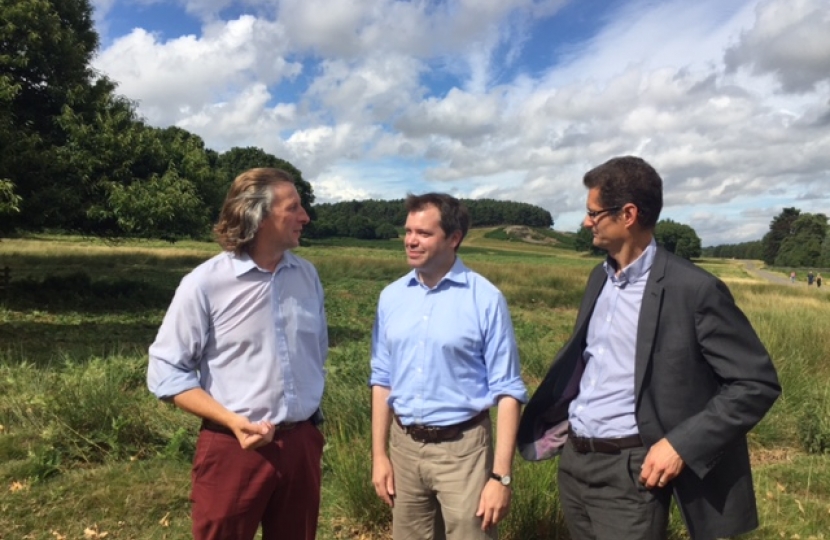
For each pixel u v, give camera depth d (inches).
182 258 1170.6
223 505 92.3
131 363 273.9
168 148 642.2
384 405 108.3
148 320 482.6
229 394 92.7
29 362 305.1
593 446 92.6
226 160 2871.6
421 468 100.9
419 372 99.7
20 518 148.5
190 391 89.4
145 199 525.3
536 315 626.5
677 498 86.3
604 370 92.7
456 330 98.2
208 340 93.5
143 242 1840.6
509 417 96.8
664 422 86.6
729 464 86.7
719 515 86.0
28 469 169.8
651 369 87.4
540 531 145.4
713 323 83.7
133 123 586.6
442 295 101.2
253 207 91.8
